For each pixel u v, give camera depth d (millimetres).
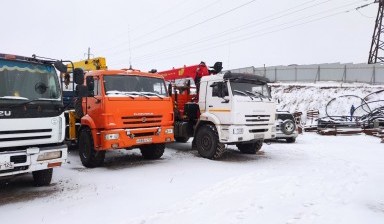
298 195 6148
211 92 10289
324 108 27188
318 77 33812
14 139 6117
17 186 7125
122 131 8695
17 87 6293
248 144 11430
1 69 6148
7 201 6031
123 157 10719
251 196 6086
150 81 9609
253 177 7605
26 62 6512
